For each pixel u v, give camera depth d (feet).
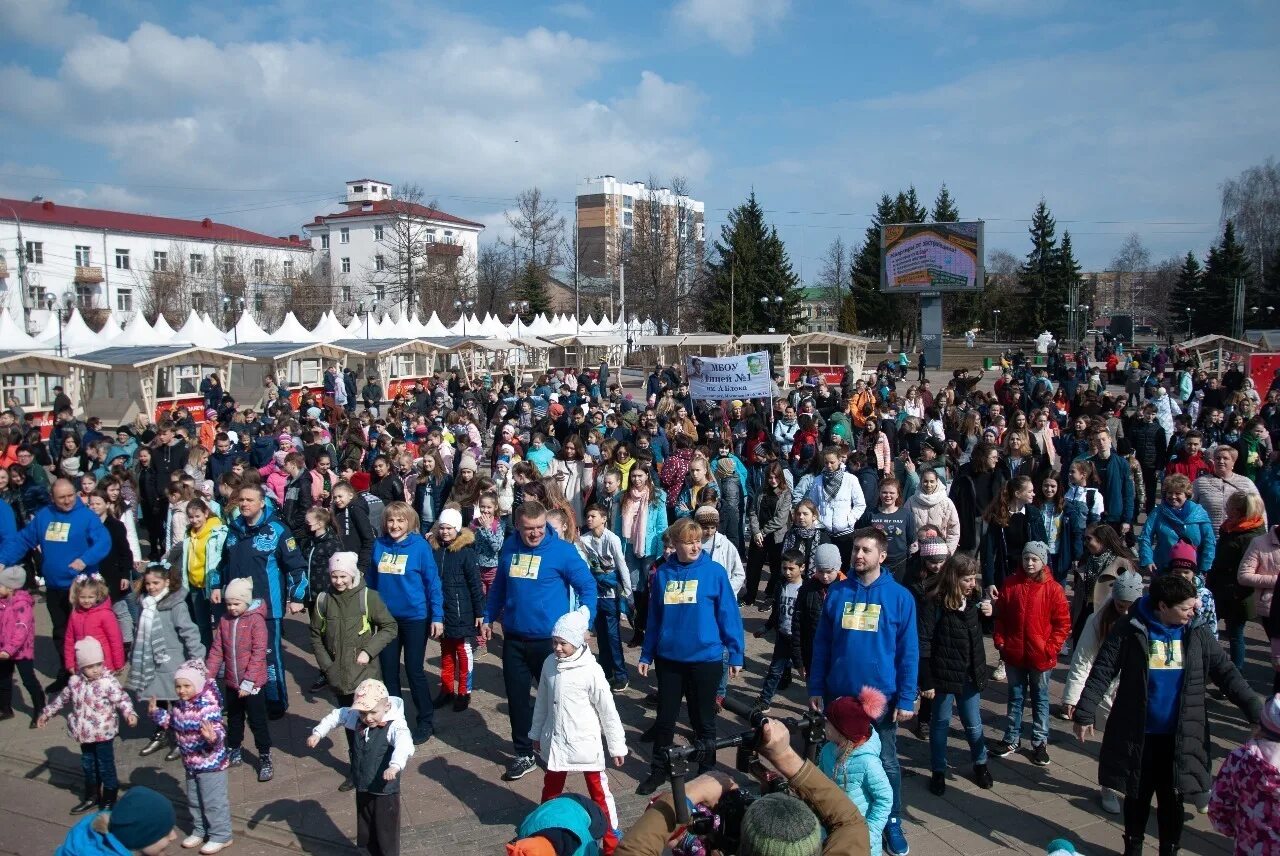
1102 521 32.35
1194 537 25.08
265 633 21.88
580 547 26.16
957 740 23.08
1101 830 18.69
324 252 301.63
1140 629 16.56
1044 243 245.65
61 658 27.91
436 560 25.12
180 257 241.14
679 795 9.43
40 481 38.96
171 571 23.07
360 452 45.32
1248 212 240.73
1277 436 52.06
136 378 87.56
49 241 224.33
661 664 20.22
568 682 17.75
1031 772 21.18
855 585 18.43
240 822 19.77
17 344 91.50
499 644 32.01
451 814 19.85
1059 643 20.98
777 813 8.54
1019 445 33.35
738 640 20.21
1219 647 16.58
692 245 253.65
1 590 25.11
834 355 137.28
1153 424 46.70
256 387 100.83
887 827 17.60
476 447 47.96
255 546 25.14
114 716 20.62
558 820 10.29
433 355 126.31
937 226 147.64
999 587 28.35
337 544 27.40
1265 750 12.87
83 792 21.80
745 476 36.37
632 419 53.83
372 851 17.13
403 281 239.71
